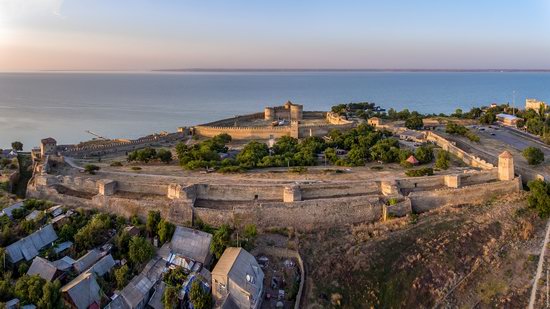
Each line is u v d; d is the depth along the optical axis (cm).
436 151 11694
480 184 8712
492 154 11569
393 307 6278
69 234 7056
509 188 8750
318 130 14275
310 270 6669
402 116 17975
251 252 6975
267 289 6397
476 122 16988
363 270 6675
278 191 8081
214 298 6041
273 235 7431
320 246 7150
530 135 14338
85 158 11281
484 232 7562
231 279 5912
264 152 11056
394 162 10556
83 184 8606
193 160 10212
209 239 6831
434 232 7475
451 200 8375
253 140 14162
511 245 7406
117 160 11106
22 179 9812
